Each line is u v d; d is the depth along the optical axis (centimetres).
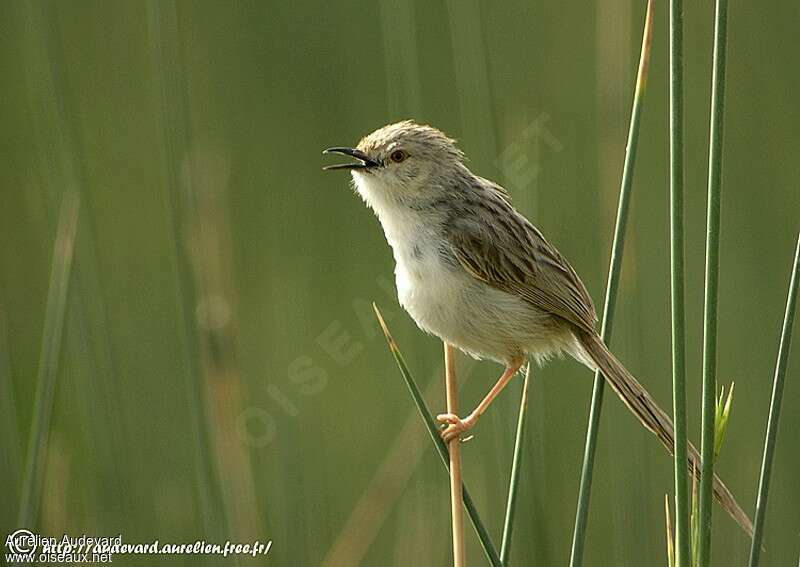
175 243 955
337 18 1227
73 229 902
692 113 1235
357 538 1016
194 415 933
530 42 1234
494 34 1229
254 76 1242
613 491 1047
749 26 1239
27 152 1123
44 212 1097
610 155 1016
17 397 1065
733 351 1196
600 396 668
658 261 1210
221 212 992
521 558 980
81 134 1146
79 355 982
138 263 1190
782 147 1213
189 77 1222
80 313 979
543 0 1234
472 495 1068
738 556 1134
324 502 1133
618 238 668
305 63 1238
